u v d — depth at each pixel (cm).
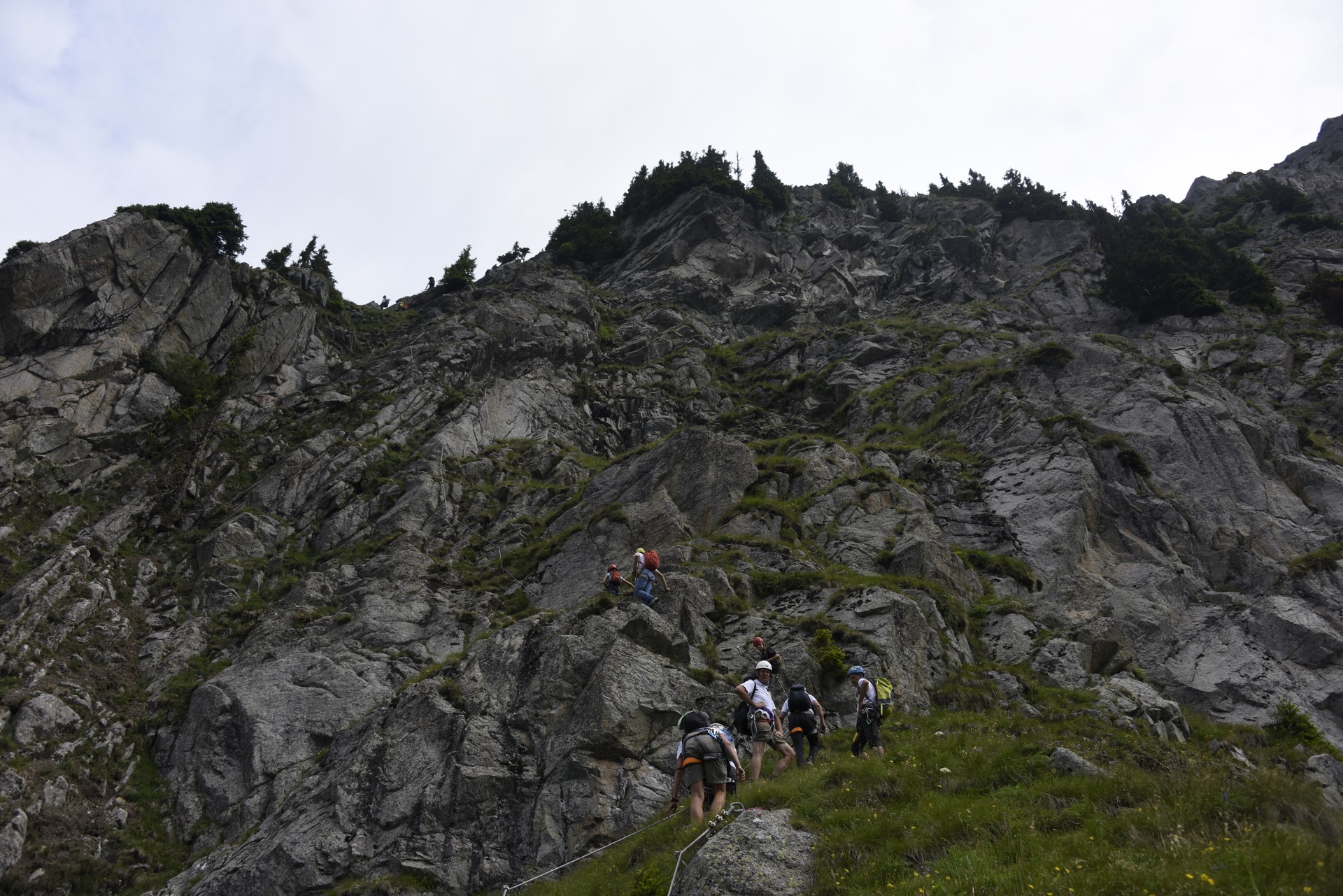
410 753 2006
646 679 2000
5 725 2402
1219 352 4703
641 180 8744
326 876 1794
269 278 4959
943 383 4522
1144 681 2516
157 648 2895
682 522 3033
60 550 3156
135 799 2345
